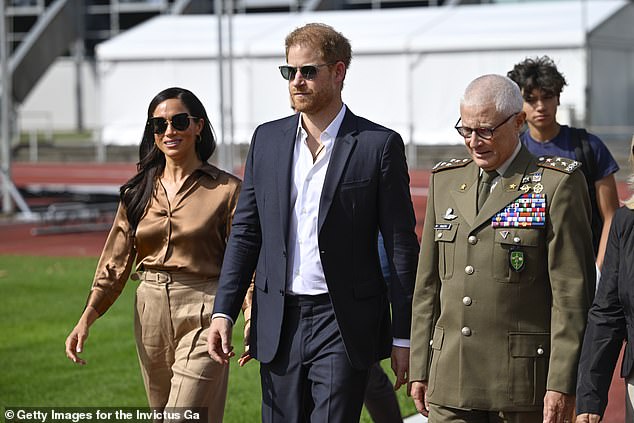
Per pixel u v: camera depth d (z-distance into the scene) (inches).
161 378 821.2
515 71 928.9
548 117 925.8
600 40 4756.4
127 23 7755.9
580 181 657.0
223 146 3260.3
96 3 7780.5
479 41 4736.7
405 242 717.9
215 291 798.5
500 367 658.8
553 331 648.4
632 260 609.0
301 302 718.5
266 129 747.4
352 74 4987.7
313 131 726.5
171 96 809.5
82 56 7849.4
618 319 623.2
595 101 4722.0
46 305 1732.3
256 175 740.0
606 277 624.7
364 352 715.4
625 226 616.7
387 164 716.7
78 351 815.1
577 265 647.8
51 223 3102.9
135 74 5442.9
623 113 4958.2
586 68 4628.4
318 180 719.1
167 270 802.8
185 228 796.6
